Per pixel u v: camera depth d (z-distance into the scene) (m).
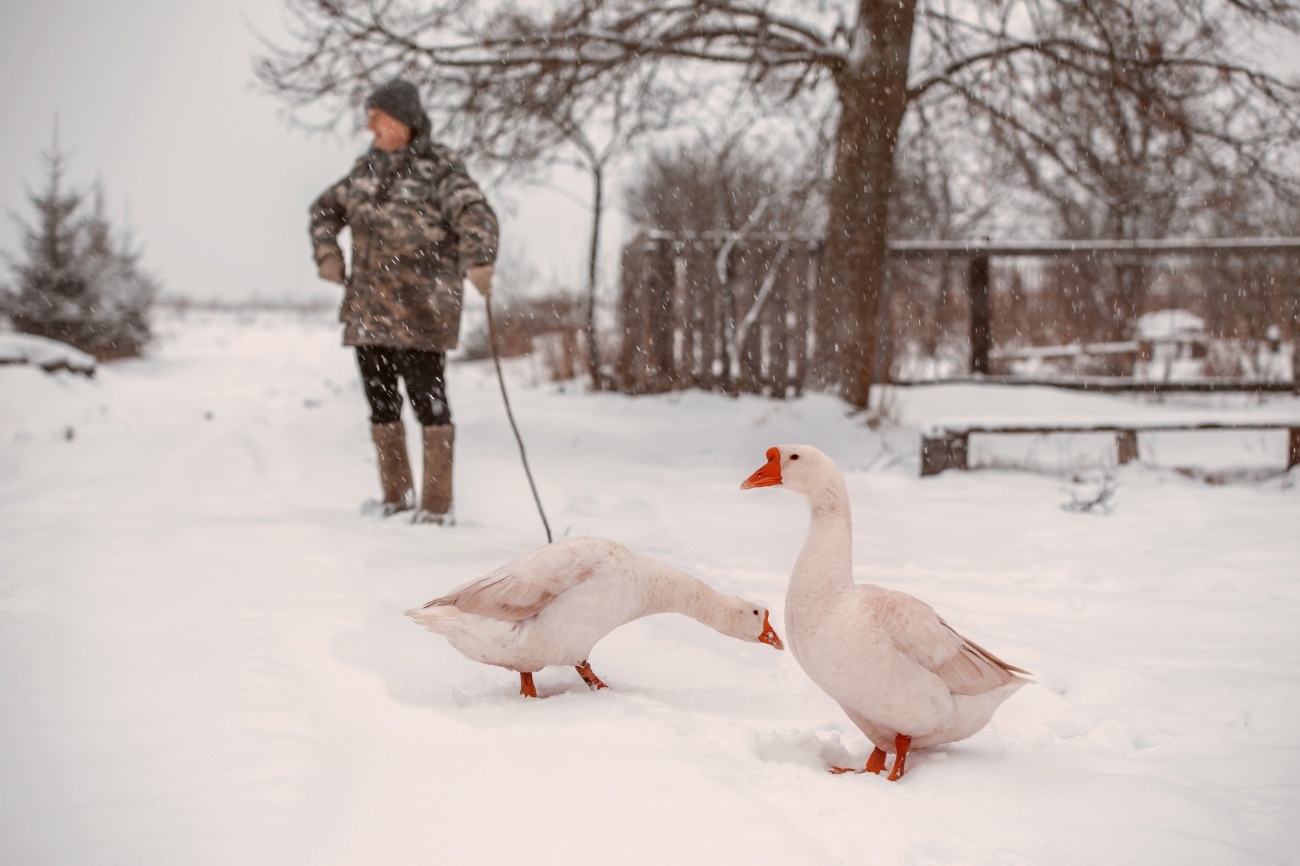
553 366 15.23
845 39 12.06
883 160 10.95
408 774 2.28
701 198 14.70
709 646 3.78
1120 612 4.42
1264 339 14.55
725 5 11.07
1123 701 3.24
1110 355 14.90
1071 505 7.11
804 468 2.77
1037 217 18.14
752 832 1.95
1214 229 16.08
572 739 2.46
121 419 12.47
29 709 2.52
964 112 12.18
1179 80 11.19
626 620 3.03
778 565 5.21
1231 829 2.12
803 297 12.28
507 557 4.80
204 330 29.62
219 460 9.01
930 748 2.87
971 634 3.86
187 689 2.73
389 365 6.02
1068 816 2.19
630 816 2.03
